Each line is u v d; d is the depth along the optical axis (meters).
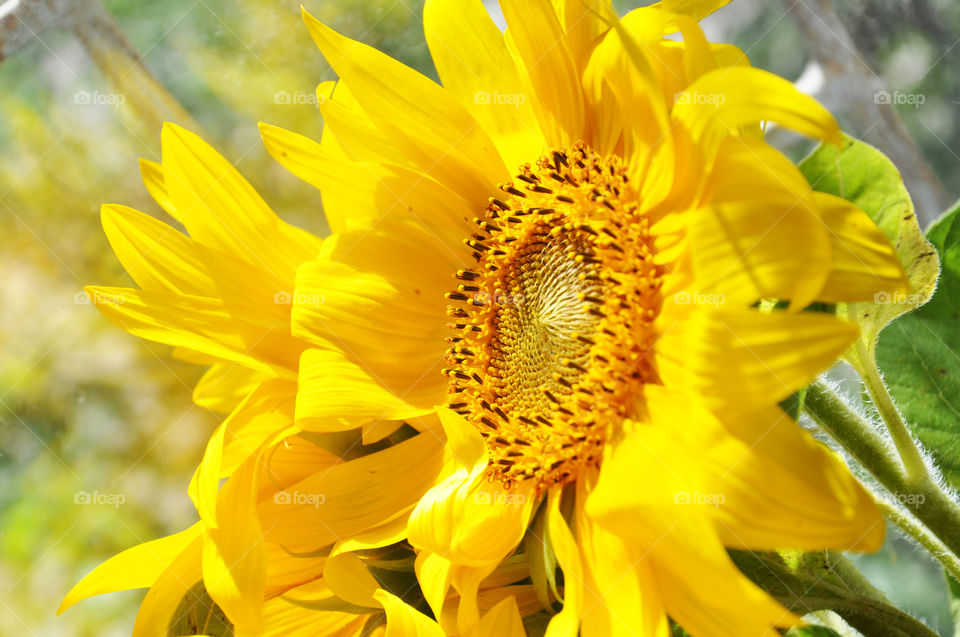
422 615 0.59
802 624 0.59
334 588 0.61
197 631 0.62
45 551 0.90
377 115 0.64
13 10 0.86
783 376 0.55
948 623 0.85
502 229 0.64
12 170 0.96
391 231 0.65
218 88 0.96
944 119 1.06
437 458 0.64
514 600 0.60
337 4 0.96
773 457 0.55
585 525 0.60
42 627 0.90
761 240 0.56
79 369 0.92
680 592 0.57
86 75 0.95
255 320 0.64
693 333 0.56
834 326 0.55
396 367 0.64
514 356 0.64
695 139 0.57
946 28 1.07
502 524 0.61
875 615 0.59
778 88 0.56
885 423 0.61
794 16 0.98
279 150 0.64
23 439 0.91
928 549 0.62
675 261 0.59
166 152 0.64
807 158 0.62
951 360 0.64
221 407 0.64
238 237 0.64
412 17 0.97
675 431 0.57
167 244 0.64
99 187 0.96
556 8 0.62
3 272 0.93
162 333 0.63
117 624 0.93
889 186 0.62
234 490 0.62
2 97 0.95
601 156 0.62
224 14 0.97
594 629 0.57
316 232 0.94
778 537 0.55
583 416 0.60
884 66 1.05
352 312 0.64
